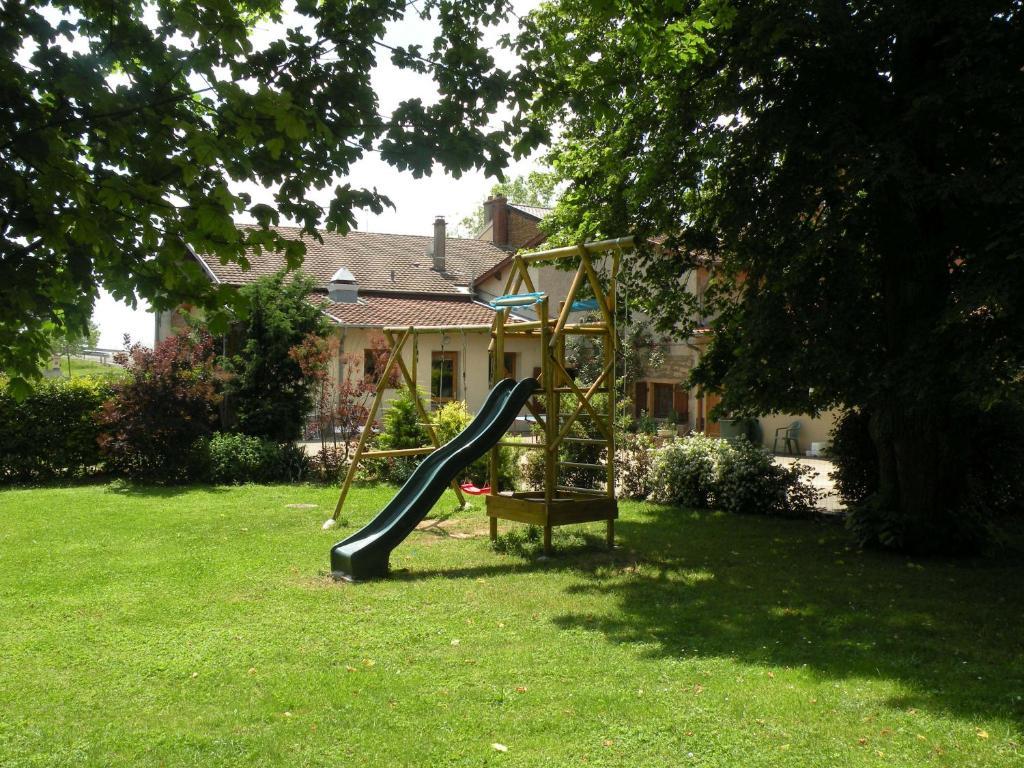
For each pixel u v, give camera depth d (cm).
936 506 1016
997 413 1217
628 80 959
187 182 341
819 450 2289
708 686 541
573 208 1305
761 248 956
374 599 772
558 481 1518
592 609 743
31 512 1231
